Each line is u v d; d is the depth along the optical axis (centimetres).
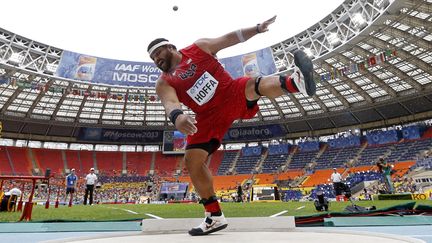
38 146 4841
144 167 5012
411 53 3003
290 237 272
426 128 3906
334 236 278
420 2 2216
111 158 5081
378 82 3606
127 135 5047
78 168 4775
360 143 4353
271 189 2186
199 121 296
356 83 3706
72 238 272
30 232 606
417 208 732
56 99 4203
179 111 232
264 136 4978
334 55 3053
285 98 4300
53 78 3369
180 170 4938
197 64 283
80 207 1251
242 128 5056
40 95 4028
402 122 4156
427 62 3066
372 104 4025
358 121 4453
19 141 4747
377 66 3272
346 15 2667
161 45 279
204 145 297
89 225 655
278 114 4772
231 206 1188
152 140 5088
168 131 5034
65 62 3347
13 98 3988
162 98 278
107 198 4150
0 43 2980
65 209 1076
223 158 5106
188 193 4288
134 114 4822
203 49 287
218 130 297
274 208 1009
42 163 4625
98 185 2431
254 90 274
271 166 4681
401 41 2758
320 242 230
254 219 347
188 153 302
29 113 4425
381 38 2800
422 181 2791
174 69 283
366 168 3881
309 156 4600
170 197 4125
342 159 4281
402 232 519
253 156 4959
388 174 1592
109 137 4994
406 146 3875
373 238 258
